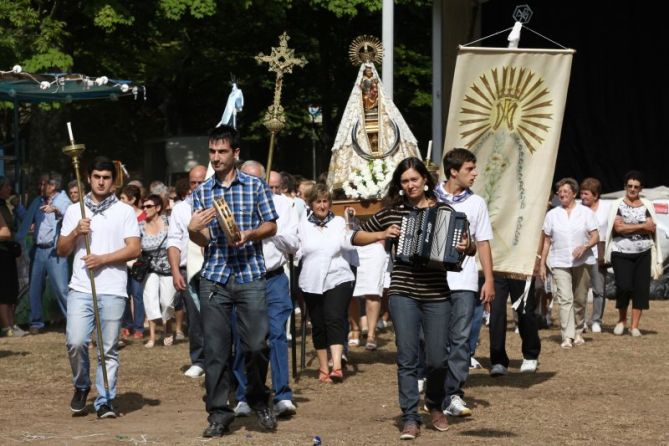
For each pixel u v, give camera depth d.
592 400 10.84
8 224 16.69
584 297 15.01
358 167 14.71
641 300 15.87
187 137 33.44
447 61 23.47
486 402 10.69
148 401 11.05
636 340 15.45
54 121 28.42
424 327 8.95
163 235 15.20
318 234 12.06
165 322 15.35
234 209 8.96
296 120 34.09
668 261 21.48
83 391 10.11
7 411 10.43
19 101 20.81
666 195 22.09
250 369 9.12
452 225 8.70
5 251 16.61
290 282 12.15
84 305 9.91
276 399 10.05
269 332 9.52
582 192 16.56
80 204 9.73
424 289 8.85
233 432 9.24
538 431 9.32
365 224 9.09
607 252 16.05
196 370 12.59
